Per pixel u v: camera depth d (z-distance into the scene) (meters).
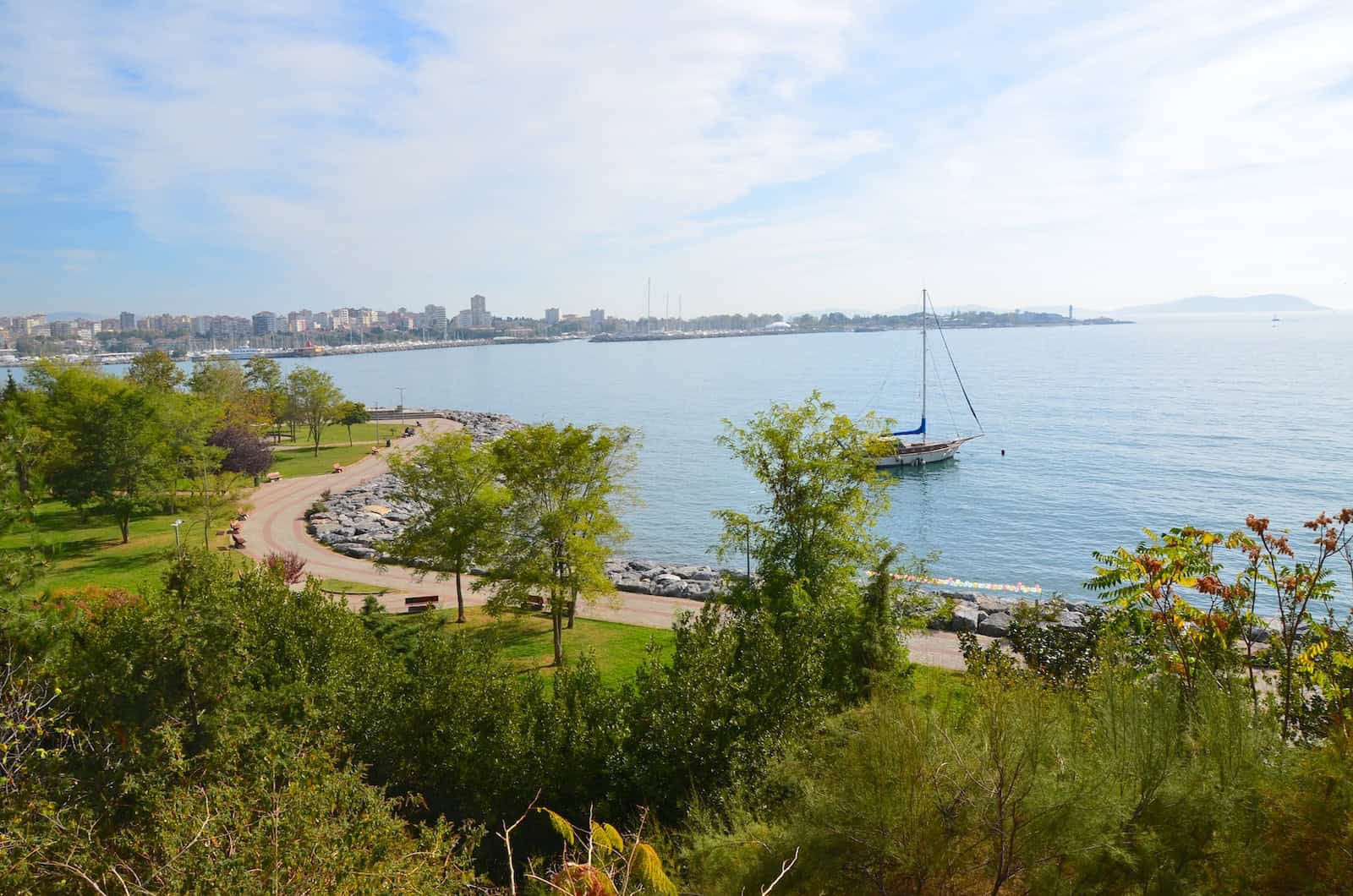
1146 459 93.12
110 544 53.81
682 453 108.62
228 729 15.99
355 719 19.89
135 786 14.49
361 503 70.25
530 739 19.00
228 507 63.94
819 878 12.23
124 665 17.16
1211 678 14.06
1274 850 10.78
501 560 34.78
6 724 14.58
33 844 11.16
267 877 9.48
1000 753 11.59
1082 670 20.67
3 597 18.78
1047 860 11.09
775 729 18.52
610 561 55.81
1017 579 54.44
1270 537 17.58
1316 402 139.00
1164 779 11.62
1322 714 16.20
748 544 31.72
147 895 9.77
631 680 30.72
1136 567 18.00
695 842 14.43
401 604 42.81
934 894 11.73
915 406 156.38
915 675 25.78
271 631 23.19
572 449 33.09
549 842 18.66
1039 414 137.00
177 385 98.94
